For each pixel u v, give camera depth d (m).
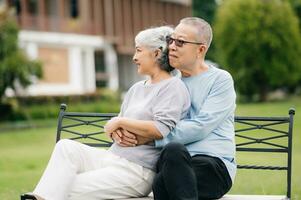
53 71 55.00
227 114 8.07
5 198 12.64
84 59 60.53
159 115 7.87
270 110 42.78
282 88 66.19
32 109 43.94
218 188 7.83
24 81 42.03
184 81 8.24
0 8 42.88
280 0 60.16
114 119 7.91
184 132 7.85
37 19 55.28
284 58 59.53
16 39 41.47
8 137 30.88
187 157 7.39
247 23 59.22
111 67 64.44
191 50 8.06
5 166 19.39
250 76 59.62
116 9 67.25
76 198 7.80
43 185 7.61
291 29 59.38
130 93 8.32
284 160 17.77
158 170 7.69
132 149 7.99
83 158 7.99
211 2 100.12
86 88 60.28
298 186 13.49
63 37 56.38
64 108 9.22
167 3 76.81
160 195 7.53
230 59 60.31
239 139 21.91
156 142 7.88
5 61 40.75
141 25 71.75
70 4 63.50
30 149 25.38
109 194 7.88
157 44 8.12
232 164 8.03
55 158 7.77
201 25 8.08
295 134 26.58
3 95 42.75
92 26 62.56
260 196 8.27
